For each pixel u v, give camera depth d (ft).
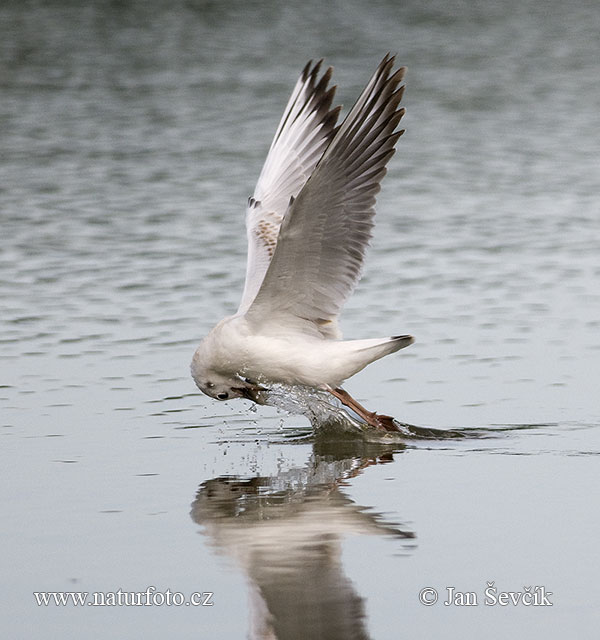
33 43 127.95
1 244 69.41
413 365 50.67
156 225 73.20
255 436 43.42
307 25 138.82
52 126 97.66
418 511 34.78
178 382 48.85
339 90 105.19
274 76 114.52
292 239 37.93
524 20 144.66
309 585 29.81
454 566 30.76
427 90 111.65
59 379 49.03
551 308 57.88
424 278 63.05
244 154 89.66
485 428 43.37
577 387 47.57
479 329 54.95
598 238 69.97
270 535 33.09
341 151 36.70
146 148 91.50
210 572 30.68
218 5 149.18
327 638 27.32
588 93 110.22
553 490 36.35
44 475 38.45
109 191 80.74
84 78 114.11
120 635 27.78
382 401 46.44
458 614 28.37
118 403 46.42
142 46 127.34
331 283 39.68
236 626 28.04
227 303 59.00
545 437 42.14
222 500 36.06
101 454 40.75
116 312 57.82
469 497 35.88
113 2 149.59
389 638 27.35
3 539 32.99
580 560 30.96
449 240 70.08
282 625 27.96
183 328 55.47
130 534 33.32
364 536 32.89
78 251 68.13
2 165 87.04
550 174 84.89
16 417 44.62
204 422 44.73
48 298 60.13
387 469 39.11
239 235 71.05
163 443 42.19
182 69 117.80
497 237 70.54
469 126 99.45
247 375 41.29
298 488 37.22
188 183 82.53
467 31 137.69
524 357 51.21
